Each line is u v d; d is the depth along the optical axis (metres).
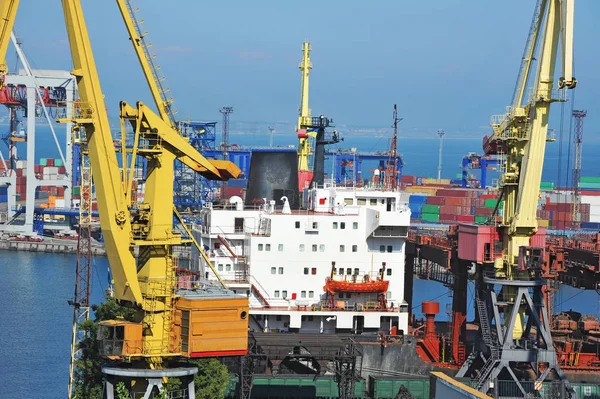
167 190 172.38
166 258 172.38
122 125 171.00
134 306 170.50
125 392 169.75
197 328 168.38
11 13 162.38
